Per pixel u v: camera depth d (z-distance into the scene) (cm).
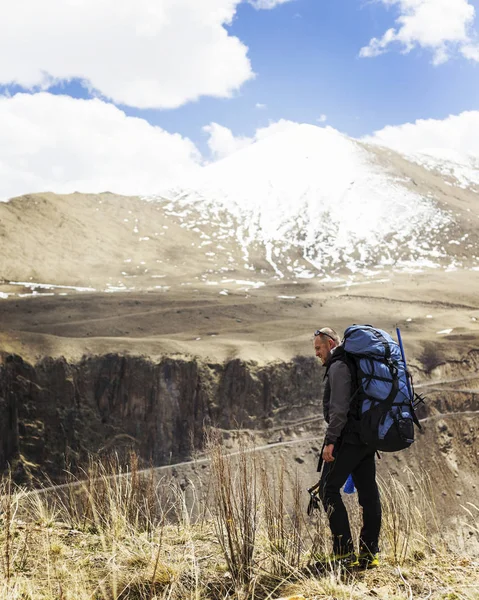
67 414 5253
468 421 6009
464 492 5384
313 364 5978
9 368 5184
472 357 6550
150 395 5497
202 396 5581
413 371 6234
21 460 4931
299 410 5747
